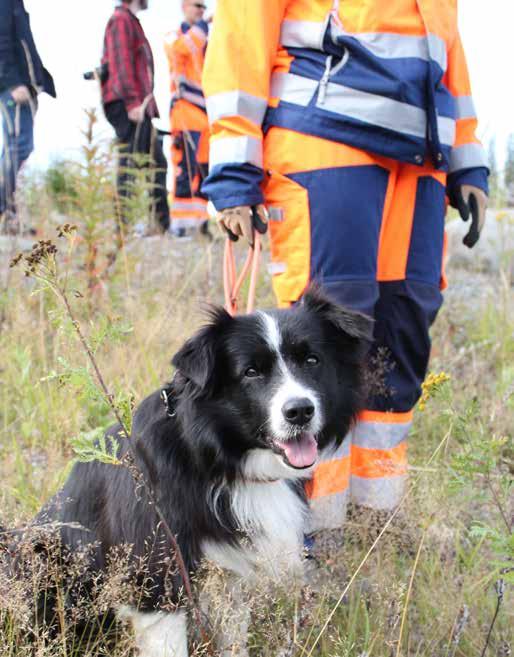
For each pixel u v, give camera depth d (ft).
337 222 6.25
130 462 5.23
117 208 9.78
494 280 12.35
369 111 6.15
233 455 5.80
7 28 10.41
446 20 6.49
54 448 7.21
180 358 5.64
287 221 6.37
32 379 8.23
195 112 13.12
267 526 5.91
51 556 5.58
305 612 5.56
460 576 6.19
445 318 10.35
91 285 9.26
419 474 6.68
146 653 5.59
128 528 5.62
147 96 12.39
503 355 9.54
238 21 6.22
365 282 6.35
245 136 6.24
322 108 6.20
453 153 6.97
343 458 6.59
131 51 12.29
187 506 5.65
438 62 6.34
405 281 6.60
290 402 5.57
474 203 6.97
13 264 4.98
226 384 5.82
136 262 9.84
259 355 5.76
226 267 6.66
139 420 5.84
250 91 6.23
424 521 6.45
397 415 6.79
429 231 6.62
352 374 6.19
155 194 13.51
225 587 5.62
